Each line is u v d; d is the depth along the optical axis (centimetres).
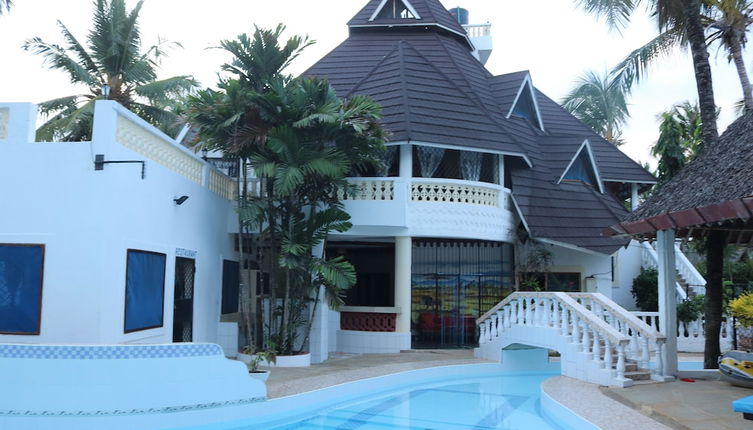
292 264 1368
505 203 1955
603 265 2097
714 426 830
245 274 1738
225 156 1477
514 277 2016
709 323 1334
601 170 2344
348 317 1806
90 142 1045
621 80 1919
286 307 1445
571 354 1312
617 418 896
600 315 1460
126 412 901
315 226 1452
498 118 2058
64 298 1016
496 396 1251
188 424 918
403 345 1731
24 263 1031
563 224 1973
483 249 2053
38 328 1016
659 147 2461
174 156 1312
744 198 855
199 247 1427
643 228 1120
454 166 1953
